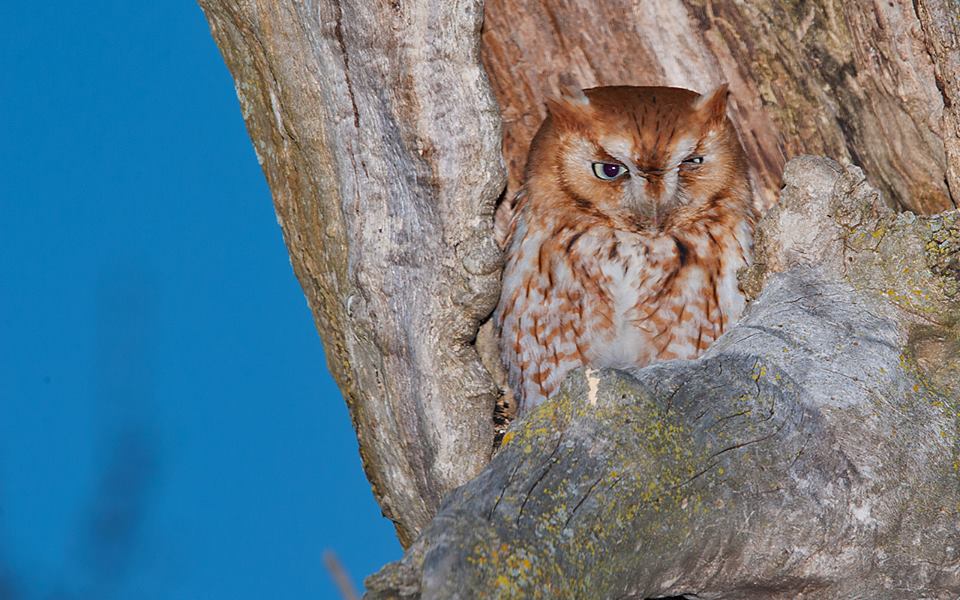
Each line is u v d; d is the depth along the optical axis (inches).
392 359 362.6
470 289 343.3
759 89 398.9
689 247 407.8
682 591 274.4
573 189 412.5
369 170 355.3
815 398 282.7
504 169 343.0
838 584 276.5
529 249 419.2
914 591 279.3
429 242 347.9
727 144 405.1
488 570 228.5
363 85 346.3
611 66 431.5
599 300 411.5
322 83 356.8
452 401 351.6
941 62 331.9
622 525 248.1
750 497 266.2
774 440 271.4
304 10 350.3
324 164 368.2
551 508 242.8
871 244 316.2
